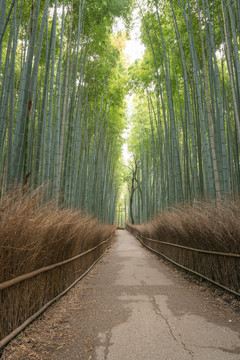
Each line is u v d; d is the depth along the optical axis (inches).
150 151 561.3
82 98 326.0
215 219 135.4
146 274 187.8
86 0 253.6
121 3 279.0
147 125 566.9
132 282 161.3
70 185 235.1
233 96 181.2
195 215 162.2
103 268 220.2
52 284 110.7
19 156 125.7
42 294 97.7
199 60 279.9
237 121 180.1
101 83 355.3
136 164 832.3
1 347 64.7
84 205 322.7
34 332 80.2
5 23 139.0
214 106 243.1
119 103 409.4
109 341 76.2
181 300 117.8
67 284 136.9
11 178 122.3
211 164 223.0
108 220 719.1
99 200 453.1
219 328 83.6
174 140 267.6
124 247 424.5
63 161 231.1
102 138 459.2
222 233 122.0
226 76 335.9
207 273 145.6
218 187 183.3
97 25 277.7
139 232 522.6
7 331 71.1
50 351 69.4
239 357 65.1
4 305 70.2
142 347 71.9
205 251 144.3
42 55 249.3
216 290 128.0
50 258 107.3
